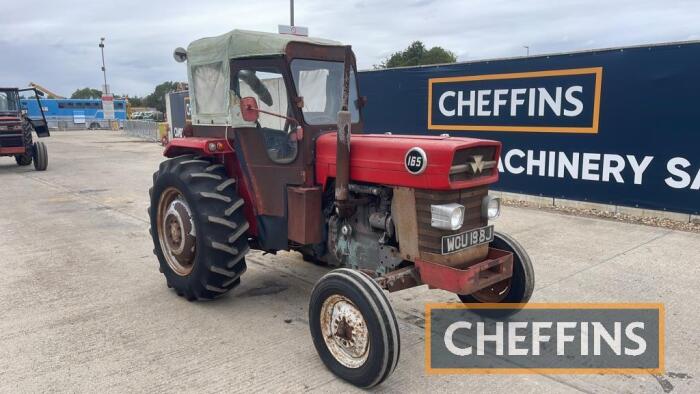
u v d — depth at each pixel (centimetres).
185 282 413
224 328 374
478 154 315
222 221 384
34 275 494
